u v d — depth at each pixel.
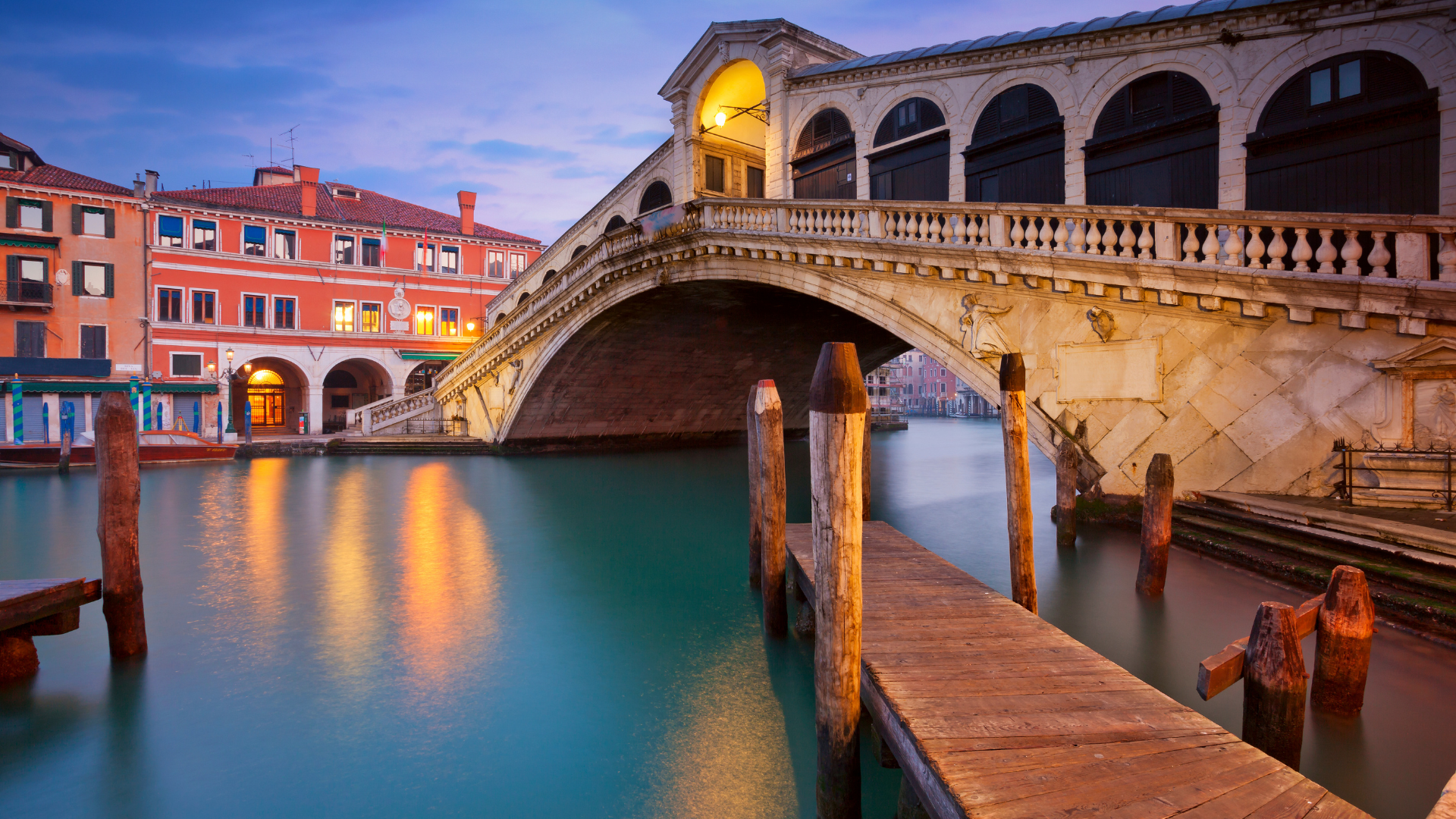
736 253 14.62
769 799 3.94
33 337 24.20
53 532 11.27
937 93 13.80
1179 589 6.67
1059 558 8.36
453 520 12.34
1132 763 2.68
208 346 26.64
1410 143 8.67
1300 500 7.68
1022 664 3.74
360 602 7.61
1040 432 10.09
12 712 4.98
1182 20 10.38
